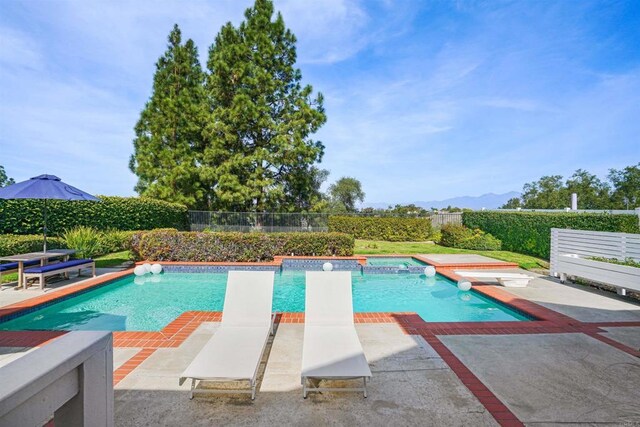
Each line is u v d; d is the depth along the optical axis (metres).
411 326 5.69
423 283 10.71
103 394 1.61
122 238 14.58
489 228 18.36
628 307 6.91
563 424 3.07
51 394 1.29
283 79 23.50
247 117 20.91
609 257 8.63
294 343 4.98
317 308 4.95
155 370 4.05
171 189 22.25
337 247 13.02
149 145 23.59
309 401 3.42
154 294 8.99
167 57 25.91
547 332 5.43
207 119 21.59
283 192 22.61
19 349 4.57
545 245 14.01
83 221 13.70
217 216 22.91
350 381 3.82
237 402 3.39
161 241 12.04
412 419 3.12
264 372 4.07
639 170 33.72
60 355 1.35
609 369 4.14
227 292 5.06
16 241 10.01
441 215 24.11
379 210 33.03
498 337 5.21
